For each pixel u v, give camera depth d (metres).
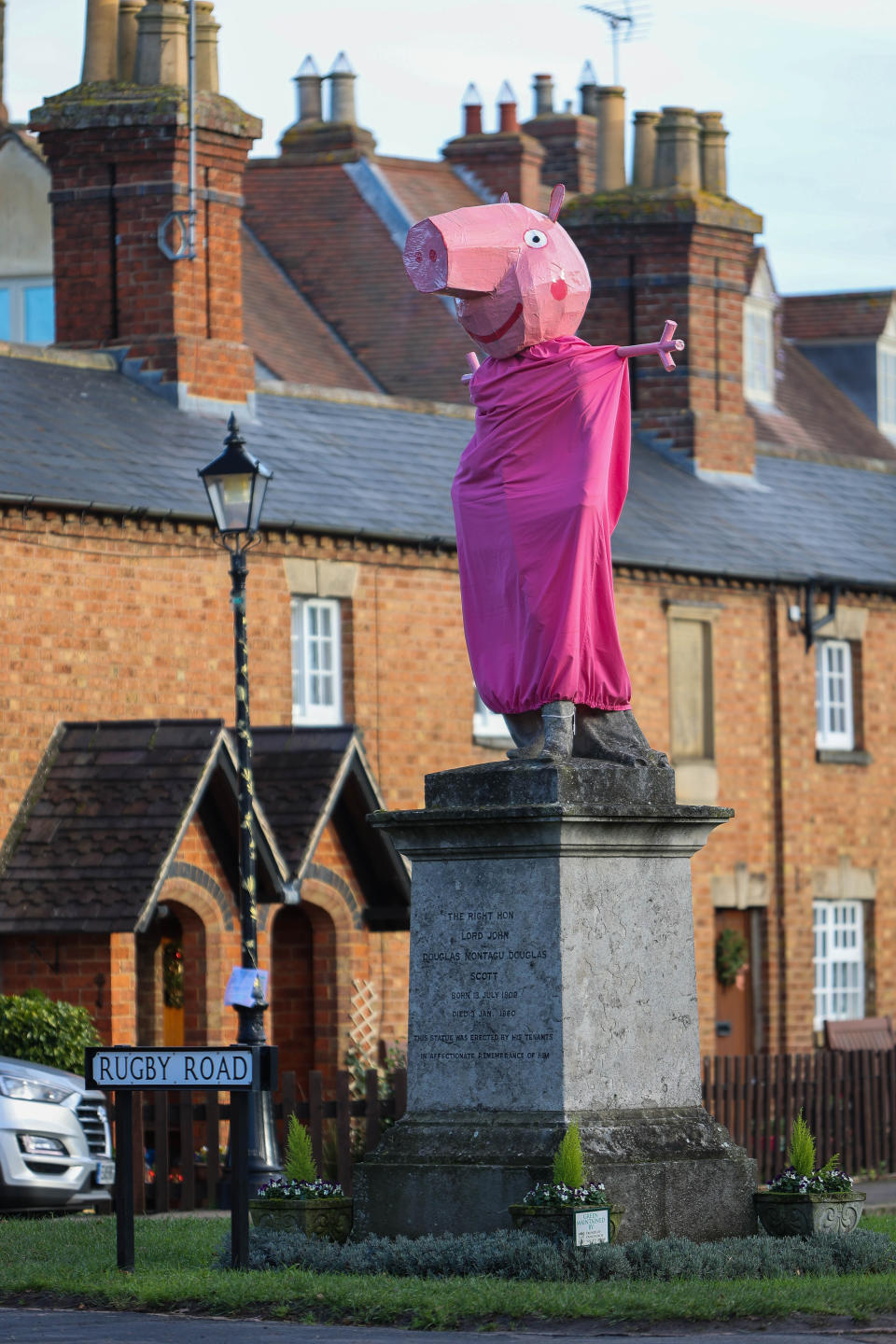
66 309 30.39
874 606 36.62
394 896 27.14
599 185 40.28
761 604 34.59
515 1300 12.69
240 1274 14.05
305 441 30.64
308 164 43.00
